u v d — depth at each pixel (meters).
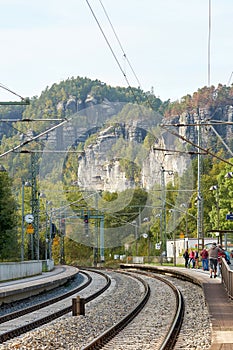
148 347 22.44
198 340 23.36
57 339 24.52
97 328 27.98
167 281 59.88
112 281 66.88
